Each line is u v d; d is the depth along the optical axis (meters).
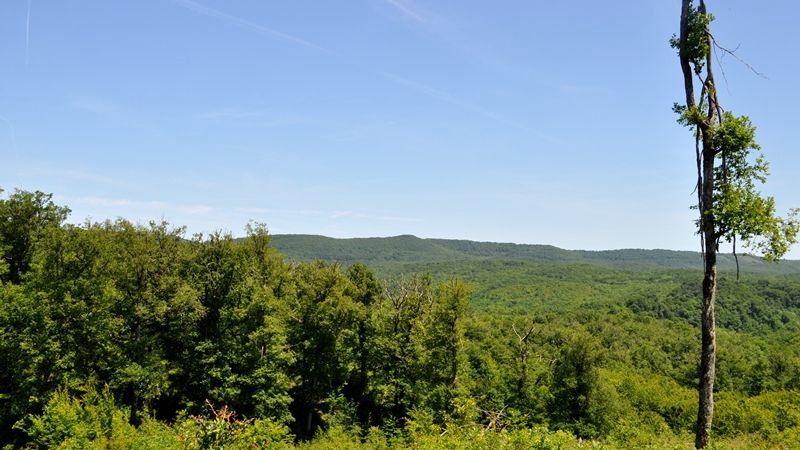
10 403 26.02
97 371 31.56
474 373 52.34
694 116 13.38
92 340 28.84
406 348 43.62
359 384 45.28
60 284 27.95
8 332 26.50
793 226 12.57
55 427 19.88
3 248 30.22
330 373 40.44
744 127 12.88
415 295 46.81
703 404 13.86
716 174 13.58
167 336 34.50
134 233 34.28
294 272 45.88
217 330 35.06
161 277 32.94
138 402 33.34
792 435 19.88
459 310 39.94
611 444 15.39
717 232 13.50
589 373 46.72
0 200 32.72
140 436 17.95
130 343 31.55
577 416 46.00
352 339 41.94
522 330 66.44
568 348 48.38
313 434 39.22
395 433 38.06
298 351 39.53
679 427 56.06
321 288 41.69
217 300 35.78
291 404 42.62
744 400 53.75
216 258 36.34
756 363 72.00
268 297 35.41
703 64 13.83
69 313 27.70
